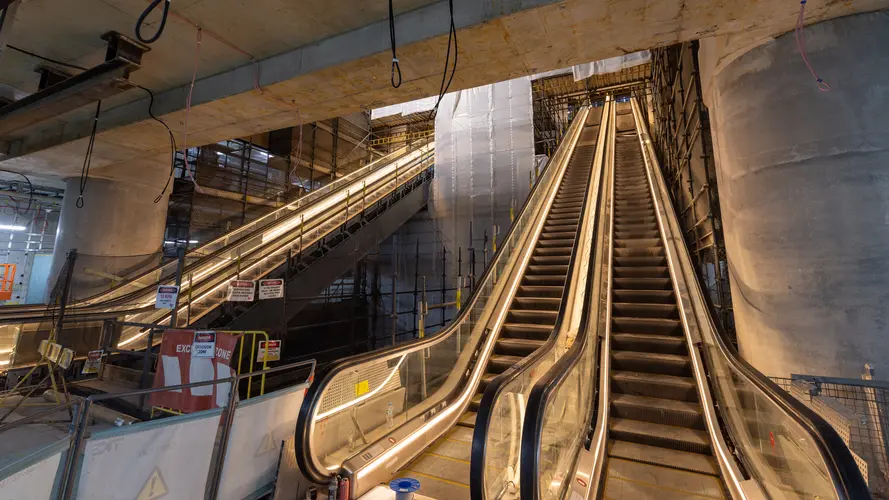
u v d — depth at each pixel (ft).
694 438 12.10
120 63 13.20
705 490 10.18
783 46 11.28
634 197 31.78
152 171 27.99
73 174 25.22
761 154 11.76
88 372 17.83
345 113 17.11
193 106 16.20
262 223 35.53
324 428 11.05
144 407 15.11
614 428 12.94
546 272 24.39
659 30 10.98
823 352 10.50
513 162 42.93
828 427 6.46
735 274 13.47
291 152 47.06
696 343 15.16
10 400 16.02
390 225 37.81
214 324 22.62
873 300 9.93
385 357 13.14
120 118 18.24
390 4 10.69
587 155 46.24
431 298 46.11
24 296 41.19
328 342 42.14
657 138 46.21
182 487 8.77
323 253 30.48
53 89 14.03
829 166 10.57
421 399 15.51
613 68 52.49
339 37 13.12
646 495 10.04
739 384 10.79
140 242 27.40
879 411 8.57
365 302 48.37
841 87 10.43
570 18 10.43
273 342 16.03
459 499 10.76
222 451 9.64
